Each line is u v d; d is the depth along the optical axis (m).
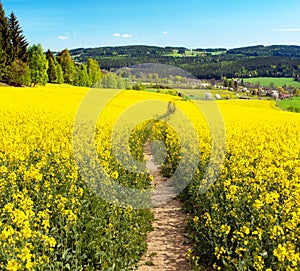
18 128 17.66
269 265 6.41
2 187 8.22
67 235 6.90
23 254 5.18
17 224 5.99
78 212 7.92
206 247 8.38
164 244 9.38
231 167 11.71
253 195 8.70
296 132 22.80
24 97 41.47
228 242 7.78
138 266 8.12
